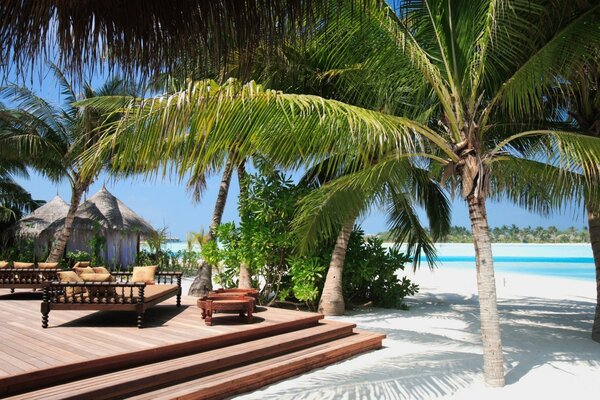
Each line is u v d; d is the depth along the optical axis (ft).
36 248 70.79
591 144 16.35
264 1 8.00
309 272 34.63
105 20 7.89
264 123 13.85
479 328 30.35
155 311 27.27
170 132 11.89
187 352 18.43
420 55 17.75
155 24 8.01
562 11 17.53
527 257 168.86
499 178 24.29
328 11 8.98
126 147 11.90
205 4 7.89
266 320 23.66
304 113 14.52
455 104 18.17
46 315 21.50
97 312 26.32
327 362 21.06
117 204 77.56
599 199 20.39
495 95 19.89
